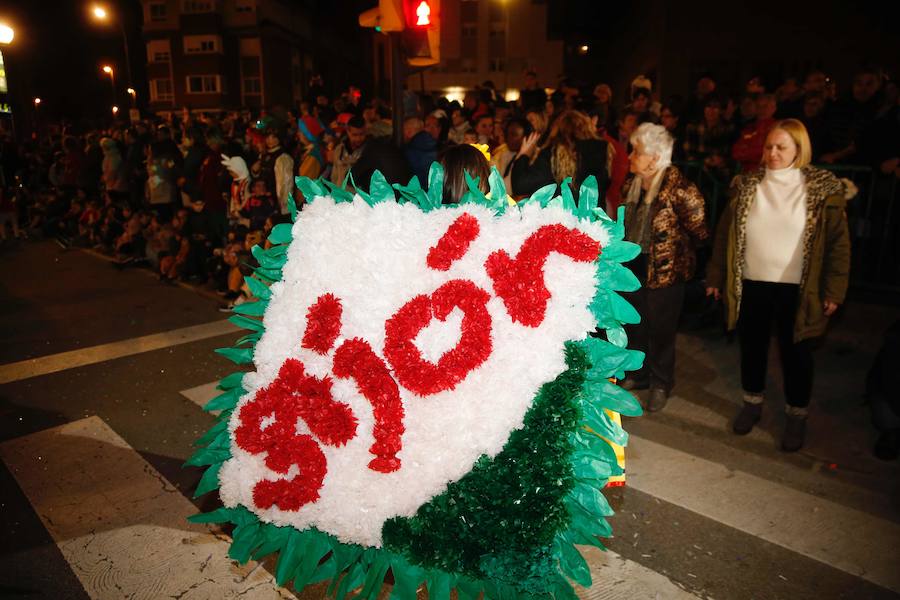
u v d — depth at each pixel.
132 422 4.48
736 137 6.93
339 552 2.34
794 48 16.28
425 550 2.13
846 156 6.39
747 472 3.74
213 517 2.50
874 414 3.94
